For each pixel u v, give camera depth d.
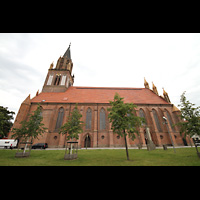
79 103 36.47
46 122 31.80
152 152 18.03
